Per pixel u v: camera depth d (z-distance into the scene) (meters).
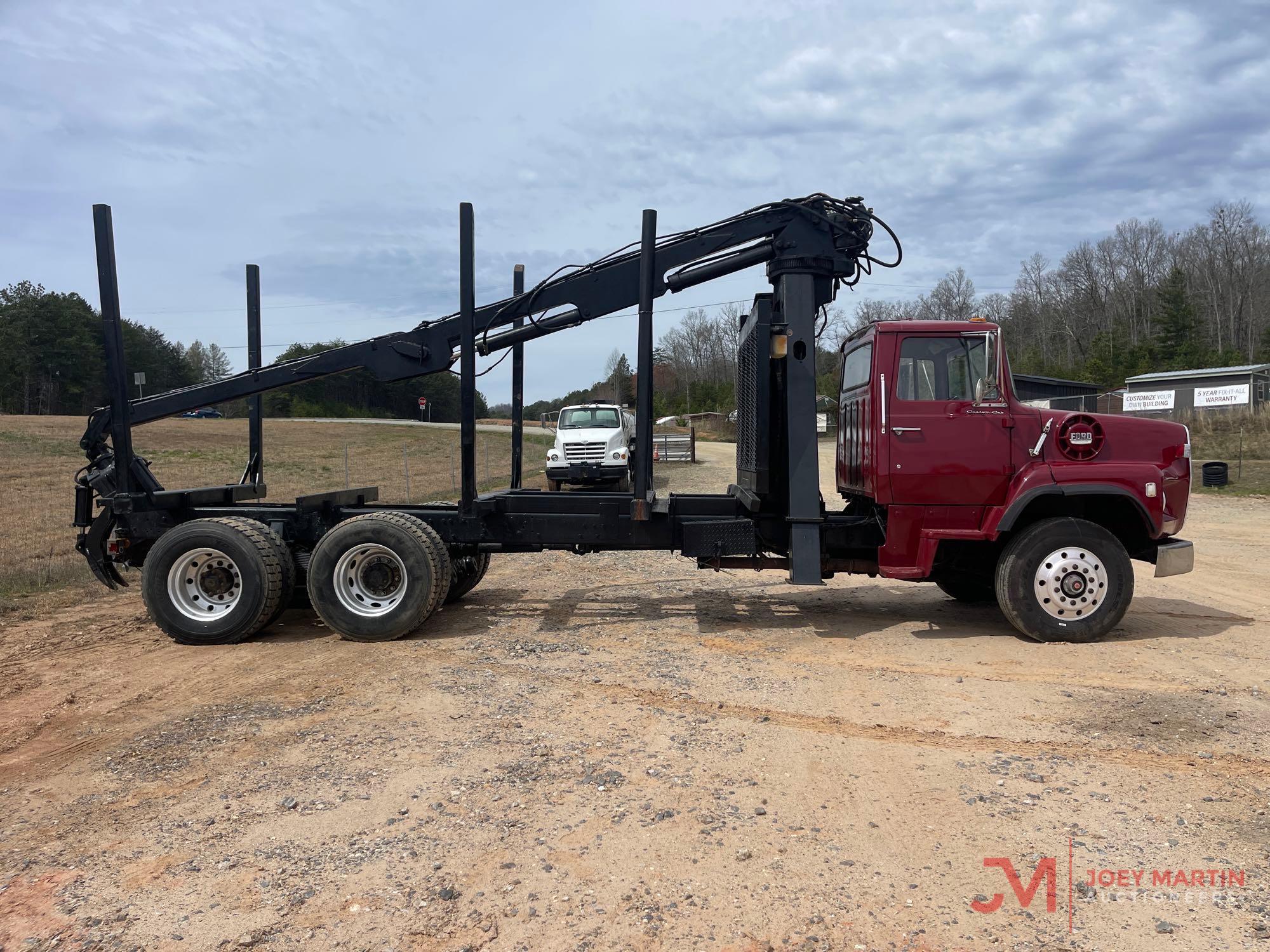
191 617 6.88
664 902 3.03
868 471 6.93
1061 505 6.83
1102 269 79.44
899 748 4.48
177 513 7.53
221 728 4.92
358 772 4.23
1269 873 3.19
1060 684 5.54
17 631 7.36
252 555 6.84
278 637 7.18
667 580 9.92
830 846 3.43
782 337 7.03
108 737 4.80
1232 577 9.60
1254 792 3.87
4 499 19.59
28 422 51.06
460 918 2.94
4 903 3.09
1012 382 6.73
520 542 7.50
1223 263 73.38
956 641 6.76
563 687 5.62
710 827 3.60
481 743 4.61
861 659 6.26
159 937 2.86
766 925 2.88
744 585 9.56
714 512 7.62
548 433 54.19
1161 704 5.09
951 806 3.78
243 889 3.15
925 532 6.75
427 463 35.09
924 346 6.74
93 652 6.70
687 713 5.08
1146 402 38.62
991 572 7.46
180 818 3.75
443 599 7.16
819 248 7.19
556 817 3.71
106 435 7.87
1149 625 7.21
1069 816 3.66
